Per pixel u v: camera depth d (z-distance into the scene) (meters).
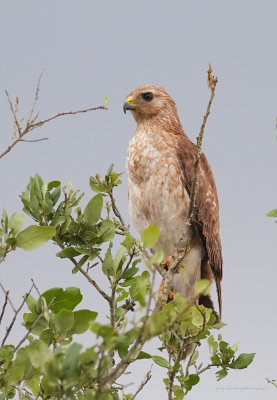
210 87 7.82
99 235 8.32
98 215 8.32
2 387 6.29
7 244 6.80
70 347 5.22
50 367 5.17
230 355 8.27
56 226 8.25
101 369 5.25
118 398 7.59
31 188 8.30
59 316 6.65
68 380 5.16
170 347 7.59
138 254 7.96
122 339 5.07
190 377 7.62
